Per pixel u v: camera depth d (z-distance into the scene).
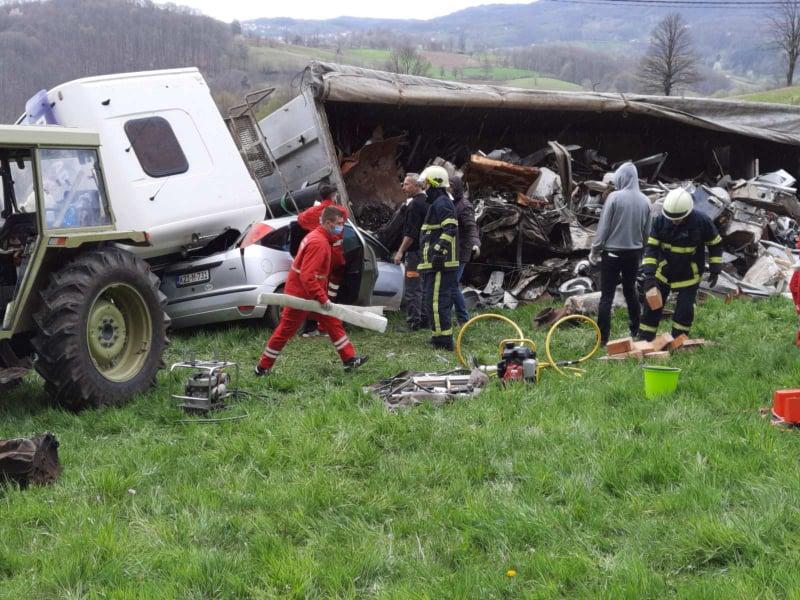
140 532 4.36
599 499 4.54
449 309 8.81
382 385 7.15
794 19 55.53
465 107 13.42
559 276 11.84
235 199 9.75
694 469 4.77
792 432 5.48
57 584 3.82
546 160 14.15
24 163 7.10
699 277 8.20
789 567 3.63
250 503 4.71
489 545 4.11
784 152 18.05
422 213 9.60
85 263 6.64
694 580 3.66
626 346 7.90
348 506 4.64
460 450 5.38
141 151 9.03
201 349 8.86
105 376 6.70
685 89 50.91
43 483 5.02
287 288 7.66
